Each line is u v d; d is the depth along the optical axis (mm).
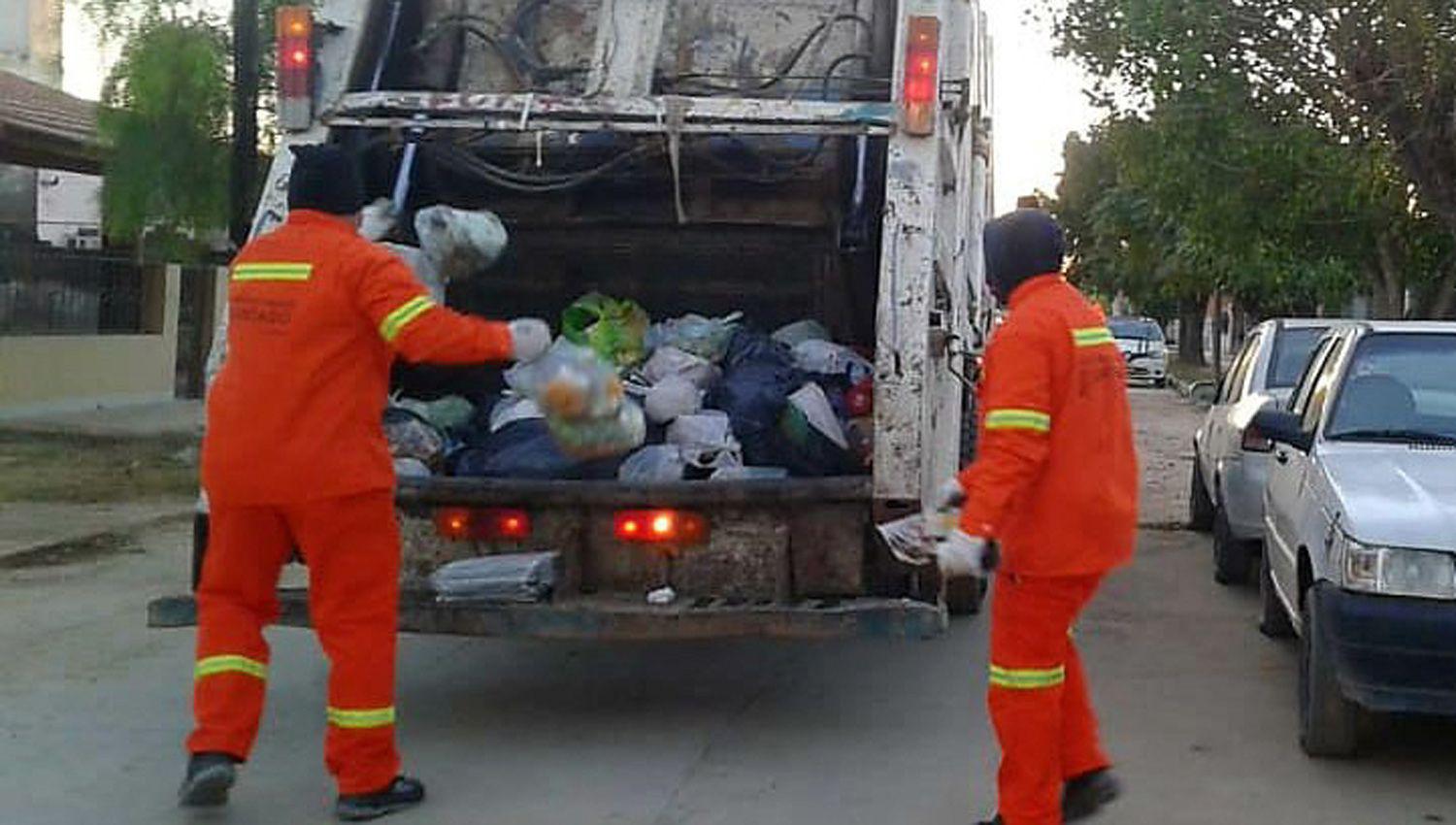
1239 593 10773
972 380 9641
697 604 6629
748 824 5953
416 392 7867
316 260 5801
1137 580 11234
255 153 8938
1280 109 16719
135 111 14992
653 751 6895
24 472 15438
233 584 5988
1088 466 5348
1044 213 5777
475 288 8719
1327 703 6707
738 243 8500
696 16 8211
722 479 6762
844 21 8156
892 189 7043
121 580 10547
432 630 6527
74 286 21359
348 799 5949
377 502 5871
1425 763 6828
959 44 8609
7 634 8977
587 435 6207
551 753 6855
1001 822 5504
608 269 8719
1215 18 16250
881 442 6703
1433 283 21750
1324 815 6137
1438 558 6191
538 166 7832
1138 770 6699
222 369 6340
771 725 7332
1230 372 13008
